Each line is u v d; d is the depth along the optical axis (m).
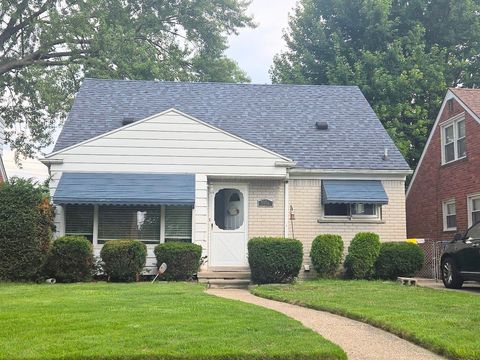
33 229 14.22
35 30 32.12
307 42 31.78
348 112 20.28
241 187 17.20
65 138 17.64
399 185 17.64
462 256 13.62
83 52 31.41
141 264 15.06
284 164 16.53
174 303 9.80
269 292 12.36
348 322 8.59
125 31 31.70
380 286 13.68
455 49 30.11
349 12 30.06
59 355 5.86
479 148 18.53
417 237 23.27
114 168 16.17
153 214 16.39
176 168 16.34
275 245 15.12
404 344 7.01
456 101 20.22
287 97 20.92
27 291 11.64
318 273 16.19
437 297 11.28
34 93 32.78
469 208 19.14
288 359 6.00
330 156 17.88
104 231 16.20
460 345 6.46
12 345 6.31
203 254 16.14
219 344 6.42
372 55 27.97
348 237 17.31
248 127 19.03
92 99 19.75
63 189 15.54
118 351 6.04
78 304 9.52
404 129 27.25
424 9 29.95
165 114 16.48
